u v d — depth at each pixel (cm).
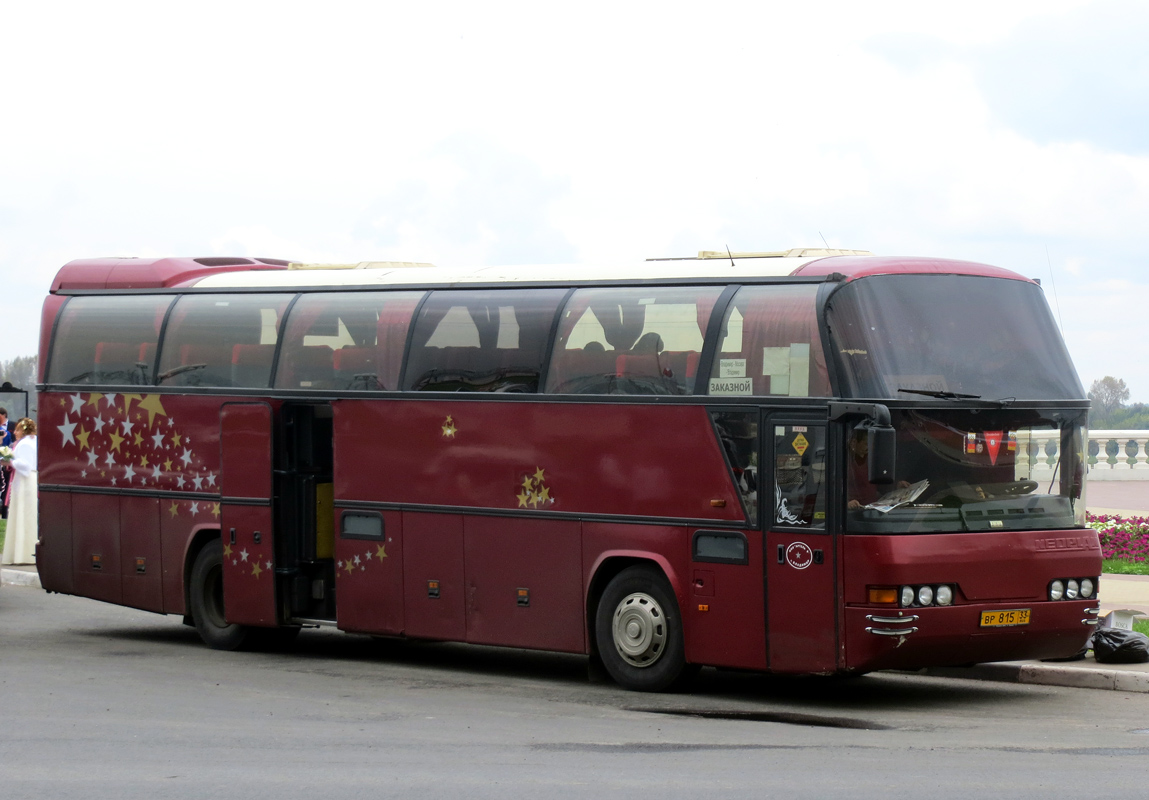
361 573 1669
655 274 1494
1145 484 4000
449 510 1595
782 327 1370
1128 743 1165
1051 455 1406
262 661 1720
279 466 1755
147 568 1880
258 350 1778
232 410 1786
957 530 1333
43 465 1989
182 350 1855
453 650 1842
